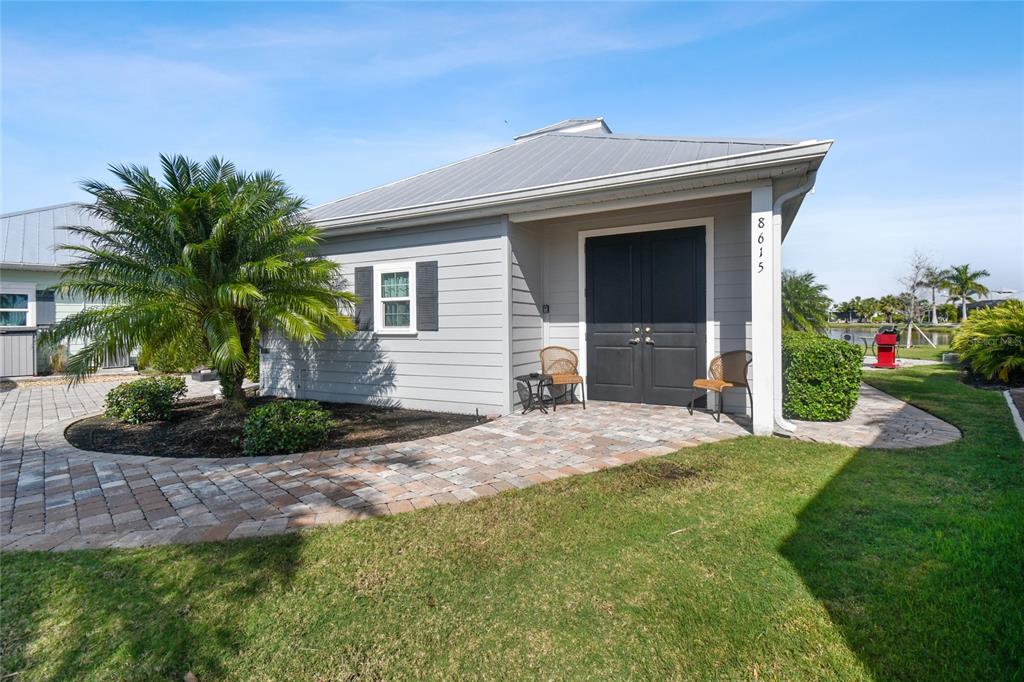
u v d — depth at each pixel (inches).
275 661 76.0
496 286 263.7
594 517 125.4
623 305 285.7
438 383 282.5
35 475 165.3
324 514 129.7
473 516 127.0
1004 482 142.6
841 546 106.6
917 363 553.0
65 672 74.5
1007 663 71.4
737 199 253.9
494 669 73.9
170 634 82.3
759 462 168.1
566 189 229.3
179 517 129.0
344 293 284.2
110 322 216.1
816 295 599.2
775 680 70.2
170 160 241.6
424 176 396.8
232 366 239.3
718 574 97.5
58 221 579.5
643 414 255.4
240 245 242.1
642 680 71.2
